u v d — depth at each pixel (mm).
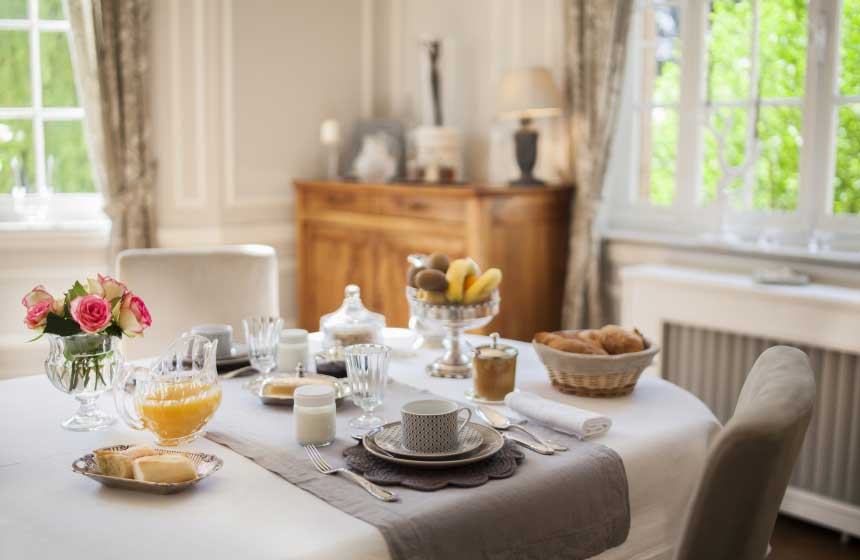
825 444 2773
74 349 1597
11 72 3777
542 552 1324
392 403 1737
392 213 3703
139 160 3826
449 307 1862
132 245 3852
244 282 2562
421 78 4086
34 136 3836
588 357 1726
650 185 3553
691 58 3348
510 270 3439
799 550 2736
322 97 4398
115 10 3717
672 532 1569
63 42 3834
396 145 4207
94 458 1394
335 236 4031
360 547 1137
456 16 4160
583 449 1475
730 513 1111
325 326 2027
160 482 1291
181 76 3945
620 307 3545
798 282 2850
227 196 4129
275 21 4199
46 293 1634
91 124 3729
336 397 1703
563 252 3637
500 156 4000
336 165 4461
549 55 3730
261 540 1138
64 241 3795
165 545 1128
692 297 2996
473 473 1342
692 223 3391
